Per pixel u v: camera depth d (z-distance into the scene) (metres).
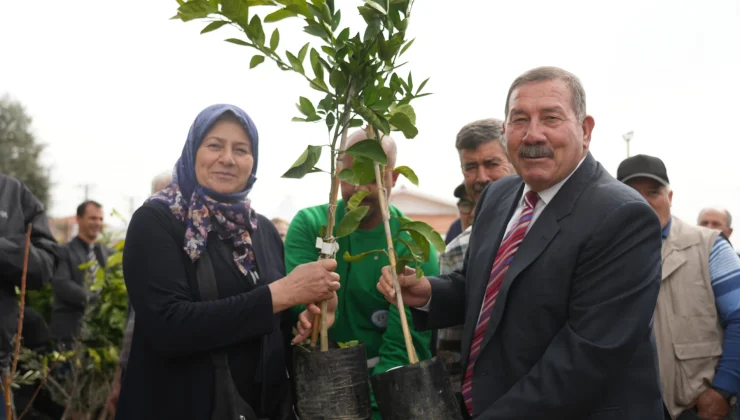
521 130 2.52
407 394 2.32
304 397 2.47
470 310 2.68
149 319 2.48
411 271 2.80
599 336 2.31
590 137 2.66
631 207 2.39
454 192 4.55
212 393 2.54
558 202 2.52
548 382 2.30
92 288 5.52
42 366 4.50
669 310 3.46
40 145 35.16
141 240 2.54
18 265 3.70
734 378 3.38
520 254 2.50
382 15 2.42
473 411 2.50
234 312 2.48
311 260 3.29
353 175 2.48
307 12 2.47
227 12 2.40
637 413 2.36
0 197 3.87
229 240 2.70
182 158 2.71
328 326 2.78
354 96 2.44
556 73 2.54
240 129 2.70
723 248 3.54
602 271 2.37
